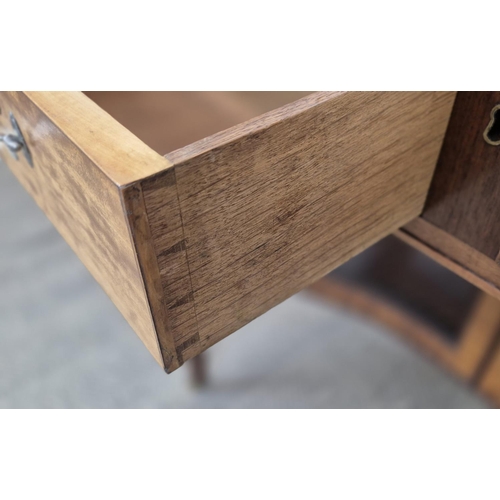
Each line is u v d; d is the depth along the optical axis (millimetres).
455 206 429
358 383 764
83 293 874
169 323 302
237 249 309
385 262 789
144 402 730
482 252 426
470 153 397
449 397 742
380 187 385
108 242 305
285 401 738
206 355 733
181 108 521
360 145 340
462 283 707
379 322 853
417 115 367
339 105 306
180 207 262
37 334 814
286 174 304
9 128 399
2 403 721
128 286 312
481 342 719
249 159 278
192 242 281
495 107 364
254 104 534
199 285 303
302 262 365
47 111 297
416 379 770
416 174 412
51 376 760
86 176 277
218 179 270
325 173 329
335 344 822
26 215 1002
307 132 299
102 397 732
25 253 933
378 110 334
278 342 829
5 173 1089
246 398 738
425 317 788
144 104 524
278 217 320
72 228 384
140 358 787
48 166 350
